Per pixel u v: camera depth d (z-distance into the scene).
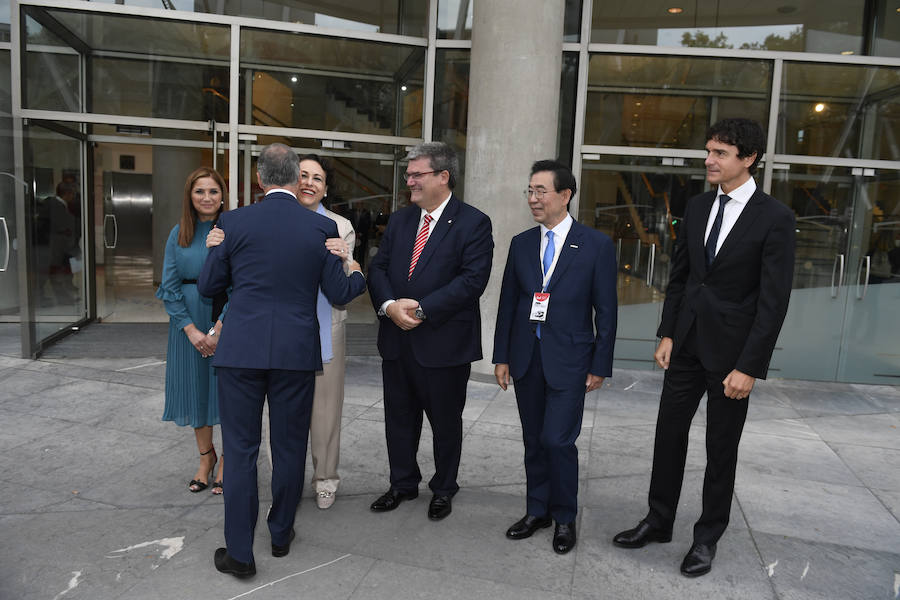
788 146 6.09
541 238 2.77
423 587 2.40
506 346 2.88
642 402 5.13
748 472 3.71
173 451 3.68
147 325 7.02
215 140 6.68
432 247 2.80
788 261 2.37
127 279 9.67
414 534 2.81
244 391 2.39
